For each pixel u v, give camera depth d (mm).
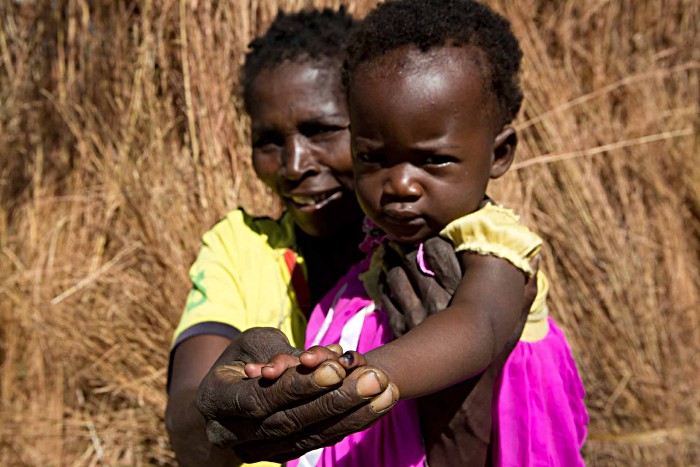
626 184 3236
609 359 3051
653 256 3221
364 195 1216
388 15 1214
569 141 3064
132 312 2756
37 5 2975
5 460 2822
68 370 2840
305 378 776
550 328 1362
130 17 2824
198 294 1478
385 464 1188
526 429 1194
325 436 830
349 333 1266
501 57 1229
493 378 1171
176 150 2768
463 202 1181
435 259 1173
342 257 1570
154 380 2734
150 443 2811
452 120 1151
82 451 2828
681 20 3562
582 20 3273
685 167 3439
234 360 949
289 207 1540
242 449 916
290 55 1498
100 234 2871
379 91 1160
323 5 2719
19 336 2873
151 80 2775
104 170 2836
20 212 3002
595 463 2994
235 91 2674
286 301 1500
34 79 2996
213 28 2709
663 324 3164
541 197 3039
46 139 2984
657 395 3070
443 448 1199
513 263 1104
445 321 993
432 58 1159
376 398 803
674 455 3045
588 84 3264
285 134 1499
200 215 2682
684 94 3531
